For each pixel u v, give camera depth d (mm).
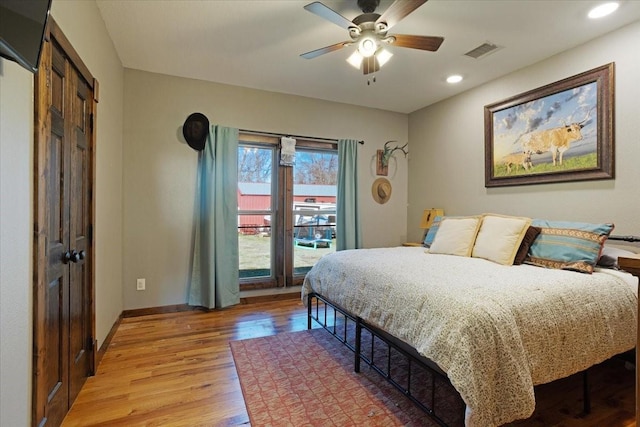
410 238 4602
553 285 1684
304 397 1867
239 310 3482
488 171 3447
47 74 1315
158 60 3045
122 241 3168
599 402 1846
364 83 3557
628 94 2381
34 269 1215
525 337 1437
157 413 1717
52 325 1472
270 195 3957
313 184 4184
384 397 1872
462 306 1439
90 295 2061
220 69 3234
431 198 4242
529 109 3039
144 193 3281
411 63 3051
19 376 1104
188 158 3455
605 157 2494
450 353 1357
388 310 1817
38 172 1229
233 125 3637
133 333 2807
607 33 2498
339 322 3123
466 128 3744
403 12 1905
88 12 1983
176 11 2266
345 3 2178
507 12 2254
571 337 1558
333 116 4168
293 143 3885
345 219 4086
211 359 2344
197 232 3455
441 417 1678
